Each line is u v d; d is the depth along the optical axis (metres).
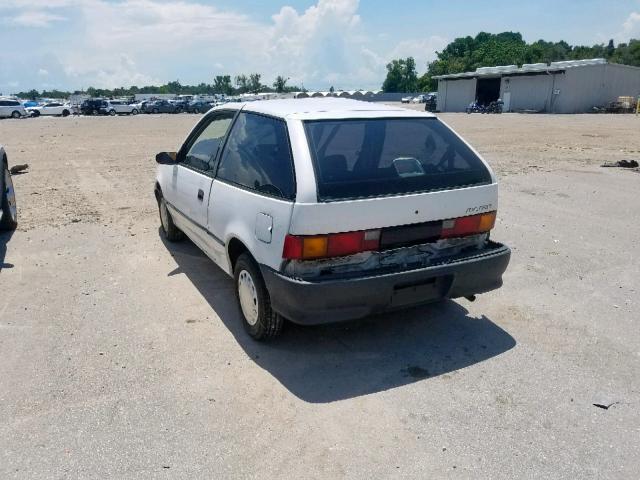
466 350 3.86
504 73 45.56
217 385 3.41
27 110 48.16
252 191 3.77
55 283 5.05
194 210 4.82
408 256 3.66
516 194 8.97
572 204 8.21
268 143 3.82
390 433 2.95
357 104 4.38
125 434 2.94
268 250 3.50
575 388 3.37
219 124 4.80
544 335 4.07
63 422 3.04
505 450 2.81
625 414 3.11
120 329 4.15
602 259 5.70
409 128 3.98
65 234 6.63
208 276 5.25
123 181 10.38
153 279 5.17
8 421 3.04
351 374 3.55
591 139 19.05
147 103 55.50
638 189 9.30
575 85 41.97
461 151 4.04
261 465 2.70
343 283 3.32
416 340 4.01
